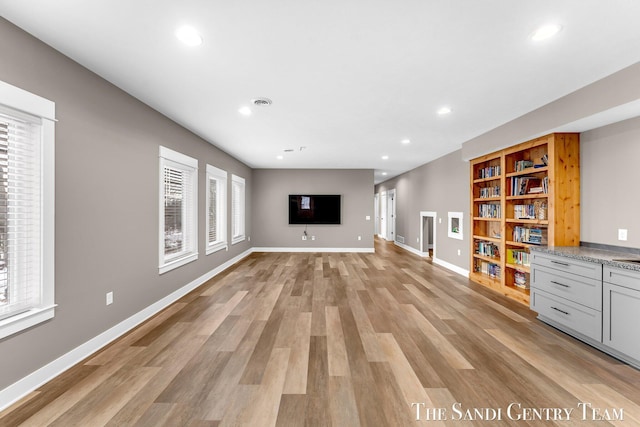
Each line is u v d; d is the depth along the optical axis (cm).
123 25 174
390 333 270
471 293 399
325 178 773
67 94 210
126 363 217
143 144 303
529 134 329
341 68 229
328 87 263
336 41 192
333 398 176
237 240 632
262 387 187
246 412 164
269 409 167
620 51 203
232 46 198
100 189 243
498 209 427
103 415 161
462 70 231
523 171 364
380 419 159
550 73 236
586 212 305
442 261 588
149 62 219
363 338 260
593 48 199
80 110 221
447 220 570
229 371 206
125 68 229
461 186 519
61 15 164
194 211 420
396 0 153
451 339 259
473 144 446
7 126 175
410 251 783
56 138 201
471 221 477
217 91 273
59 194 204
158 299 331
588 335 244
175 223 380
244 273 516
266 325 288
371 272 527
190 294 391
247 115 341
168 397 177
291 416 161
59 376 199
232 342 251
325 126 385
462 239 513
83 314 225
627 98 225
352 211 775
